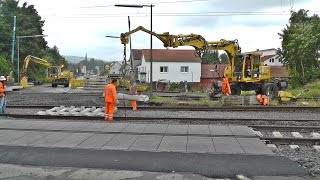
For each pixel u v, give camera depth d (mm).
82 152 8875
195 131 11469
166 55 64188
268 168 7586
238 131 11484
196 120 14969
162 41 25359
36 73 69938
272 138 10828
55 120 14438
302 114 17625
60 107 18641
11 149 9164
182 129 11836
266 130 12781
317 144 10734
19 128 11984
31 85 55406
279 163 7930
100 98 27625
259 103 22375
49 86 57406
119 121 14648
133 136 10688
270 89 28406
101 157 8430
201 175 7234
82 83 50188
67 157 8453
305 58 53469
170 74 63000
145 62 64062
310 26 55562
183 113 17906
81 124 12844
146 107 19766
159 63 62719
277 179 6957
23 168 7695
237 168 7582
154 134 10984
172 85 48469
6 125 12547
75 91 41188
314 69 45969
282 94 23797
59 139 10297
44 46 97125
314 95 28562
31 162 8102
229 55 28688
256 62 28578
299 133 12430
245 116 16797
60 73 55656
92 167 7727
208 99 27047
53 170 7559
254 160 8141
